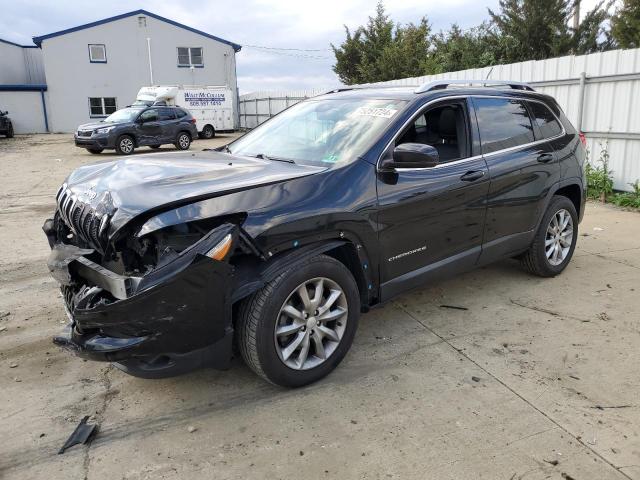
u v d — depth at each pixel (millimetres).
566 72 9766
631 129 8820
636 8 19953
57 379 3553
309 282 3287
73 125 35375
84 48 34469
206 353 2980
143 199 2969
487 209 4398
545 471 2670
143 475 2668
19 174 14172
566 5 27312
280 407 3221
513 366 3689
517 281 5309
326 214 3275
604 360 3768
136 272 2926
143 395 3367
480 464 2721
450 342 4047
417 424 3049
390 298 3877
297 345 3291
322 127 4145
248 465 2732
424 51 28500
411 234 3840
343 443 2893
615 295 4945
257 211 3039
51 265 3287
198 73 36656
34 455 2811
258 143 4449
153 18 35000
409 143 3586
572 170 5297
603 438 2920
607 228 7383
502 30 28000
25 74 40031
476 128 4398
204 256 2770
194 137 21734
